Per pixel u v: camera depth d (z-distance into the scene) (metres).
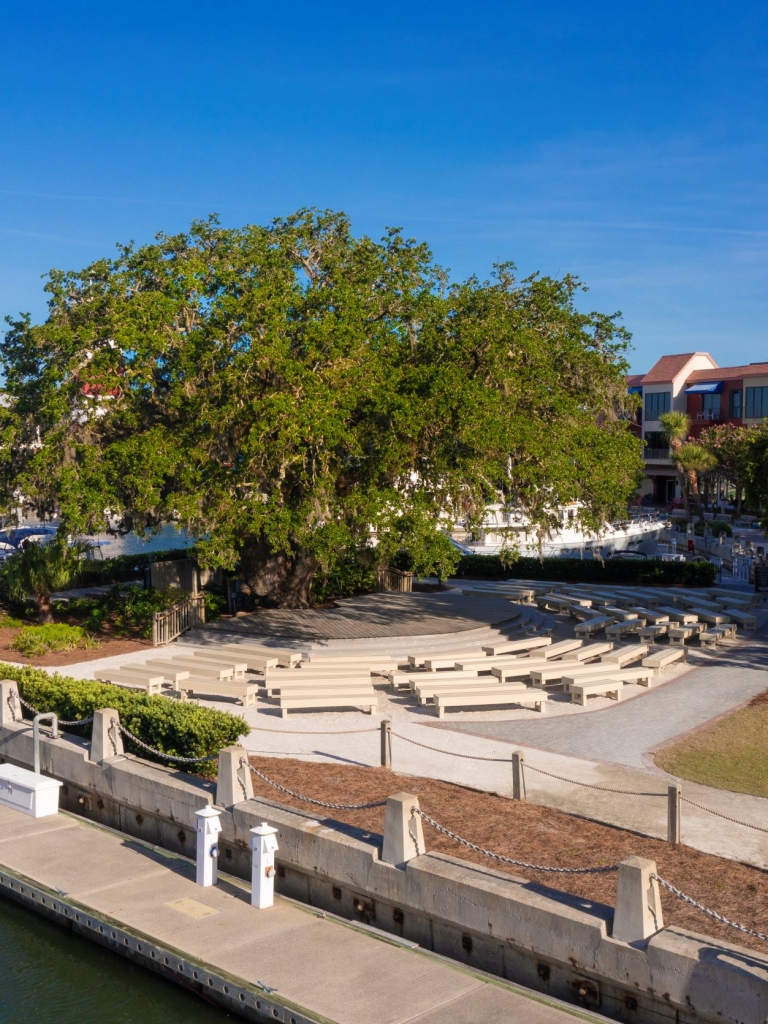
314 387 19.98
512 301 27.59
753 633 26.19
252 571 27.00
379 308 24.78
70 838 12.79
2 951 10.73
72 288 26.48
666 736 16.44
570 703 18.78
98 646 23.28
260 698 18.94
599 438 24.20
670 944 7.98
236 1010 9.09
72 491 21.22
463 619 25.31
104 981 10.11
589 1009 8.56
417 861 9.88
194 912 10.45
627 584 35.09
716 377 70.31
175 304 22.45
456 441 21.25
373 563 24.95
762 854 11.23
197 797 11.98
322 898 10.80
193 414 21.45
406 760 14.93
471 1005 8.48
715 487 69.31
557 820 12.20
